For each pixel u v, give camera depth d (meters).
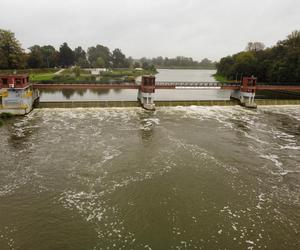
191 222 31.89
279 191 38.97
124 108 89.44
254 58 174.50
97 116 78.12
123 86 94.38
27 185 38.69
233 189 39.12
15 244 27.97
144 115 81.00
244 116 83.81
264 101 102.75
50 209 33.56
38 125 67.00
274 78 140.38
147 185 39.38
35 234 29.42
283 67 132.75
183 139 59.25
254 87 98.31
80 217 32.22
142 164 46.03
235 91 107.25
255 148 55.41
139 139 58.47
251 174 43.78
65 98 114.12
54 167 44.22
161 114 83.06
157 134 62.22
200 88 99.69
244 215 33.41
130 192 37.50
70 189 37.97
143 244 28.31
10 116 74.38
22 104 75.88
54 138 57.78
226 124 73.19
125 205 34.69
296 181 42.03
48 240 28.61
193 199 36.38
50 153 49.69
